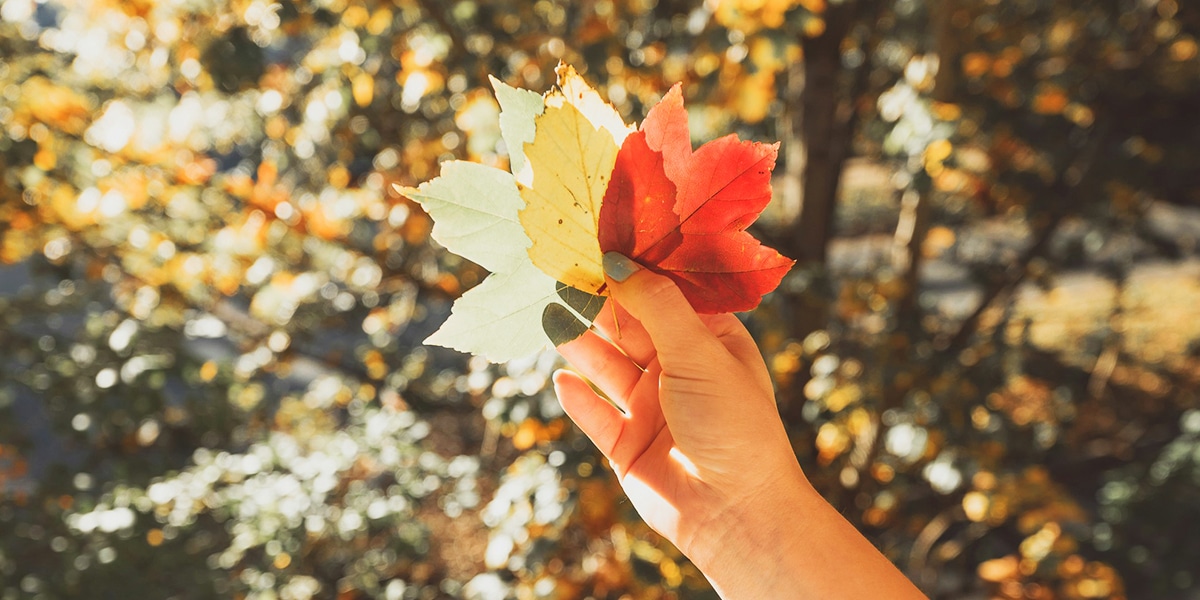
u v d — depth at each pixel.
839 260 9.56
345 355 5.26
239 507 3.65
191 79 3.67
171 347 4.46
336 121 3.81
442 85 3.37
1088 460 6.66
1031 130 4.87
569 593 2.56
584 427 1.04
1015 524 5.33
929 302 5.81
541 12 3.76
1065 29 5.05
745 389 0.89
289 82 3.88
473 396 3.91
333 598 3.62
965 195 5.00
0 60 3.99
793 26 2.54
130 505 3.68
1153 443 6.84
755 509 0.91
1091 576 3.35
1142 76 5.41
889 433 3.52
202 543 3.97
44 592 3.53
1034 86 4.09
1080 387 7.67
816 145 4.14
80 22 4.19
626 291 0.71
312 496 3.49
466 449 4.78
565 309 0.70
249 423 5.43
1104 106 5.45
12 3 4.01
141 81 4.26
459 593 3.38
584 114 0.65
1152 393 7.76
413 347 5.29
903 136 3.03
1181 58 5.29
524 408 2.62
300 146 4.07
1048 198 5.43
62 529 3.94
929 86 3.13
